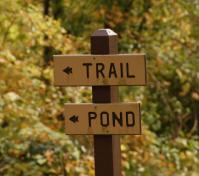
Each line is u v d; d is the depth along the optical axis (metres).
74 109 6.41
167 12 15.10
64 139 10.57
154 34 15.15
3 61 10.38
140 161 12.48
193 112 16.75
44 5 14.88
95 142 6.42
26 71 10.98
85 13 15.02
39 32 11.74
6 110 10.30
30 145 10.54
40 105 11.11
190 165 13.08
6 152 10.56
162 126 15.62
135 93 14.41
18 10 11.77
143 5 15.23
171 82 16.09
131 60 6.31
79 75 6.41
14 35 11.98
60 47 11.91
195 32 15.77
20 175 10.50
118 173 6.48
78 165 10.50
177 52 14.95
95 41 6.41
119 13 14.88
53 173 10.77
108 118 6.37
